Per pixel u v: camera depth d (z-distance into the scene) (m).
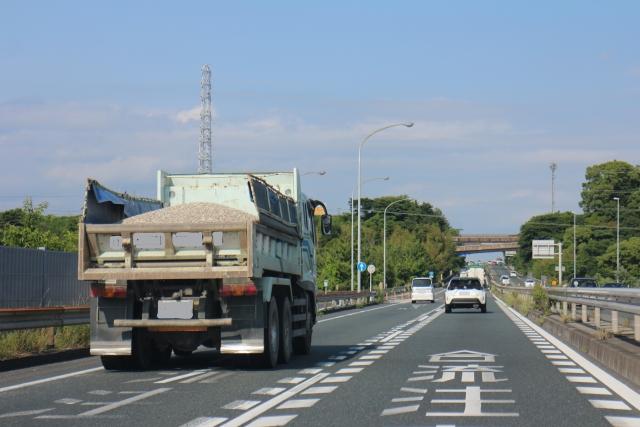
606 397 13.23
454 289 51.91
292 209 20.94
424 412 11.73
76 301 28.61
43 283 28.59
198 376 16.52
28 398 13.33
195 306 17.05
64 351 20.89
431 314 49.56
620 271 115.62
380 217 181.50
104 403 12.73
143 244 16.80
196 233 16.69
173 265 16.78
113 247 16.88
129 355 17.45
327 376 16.36
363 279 92.62
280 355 18.83
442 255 172.25
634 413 11.64
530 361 19.23
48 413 11.73
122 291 17.03
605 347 18.55
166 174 20.58
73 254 30.22
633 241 126.38
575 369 17.42
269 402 12.80
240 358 20.89
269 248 18.09
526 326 35.19
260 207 17.38
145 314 17.09
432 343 25.19
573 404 12.47
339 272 81.12
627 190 156.75
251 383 15.28
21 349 20.19
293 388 14.52
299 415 11.53
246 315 17.16
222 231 16.64
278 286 18.58
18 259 27.45
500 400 12.89
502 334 29.55
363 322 39.47
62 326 20.84
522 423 10.80
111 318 17.19
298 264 21.08
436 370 17.31
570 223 187.38
